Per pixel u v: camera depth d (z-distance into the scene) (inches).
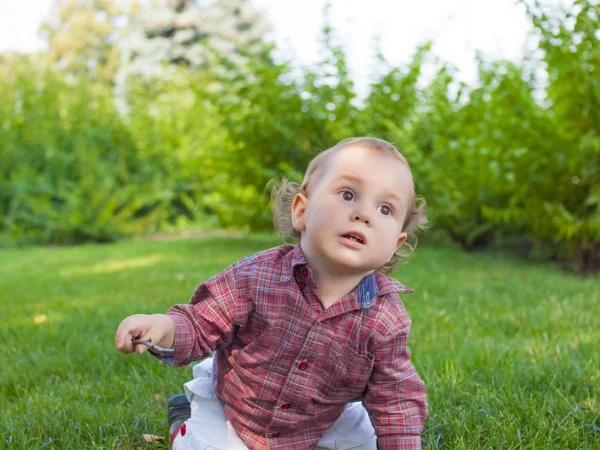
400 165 68.9
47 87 512.7
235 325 70.6
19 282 242.8
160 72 887.1
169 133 523.2
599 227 232.4
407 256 81.6
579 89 226.1
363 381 71.2
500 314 156.4
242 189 365.4
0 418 91.4
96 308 175.8
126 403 98.3
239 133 320.5
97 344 129.9
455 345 125.1
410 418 71.2
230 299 69.9
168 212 513.0
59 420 88.7
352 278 69.1
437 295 188.9
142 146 507.5
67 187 479.8
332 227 65.7
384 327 69.9
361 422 77.5
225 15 997.2
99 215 468.4
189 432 74.0
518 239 313.9
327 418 73.9
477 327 141.8
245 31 999.0
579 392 98.4
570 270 264.1
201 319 69.9
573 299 173.3
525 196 257.0
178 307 71.1
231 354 71.9
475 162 255.1
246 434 72.1
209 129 513.0
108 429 86.9
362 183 66.3
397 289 71.0
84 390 103.1
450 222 313.9
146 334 65.6
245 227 388.5
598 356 114.2
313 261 68.7
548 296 182.4
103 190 467.8
